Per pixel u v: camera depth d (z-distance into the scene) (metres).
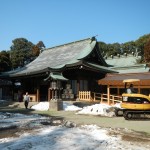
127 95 18.53
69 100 30.44
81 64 28.80
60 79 24.94
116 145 9.64
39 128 13.76
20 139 10.73
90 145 9.61
